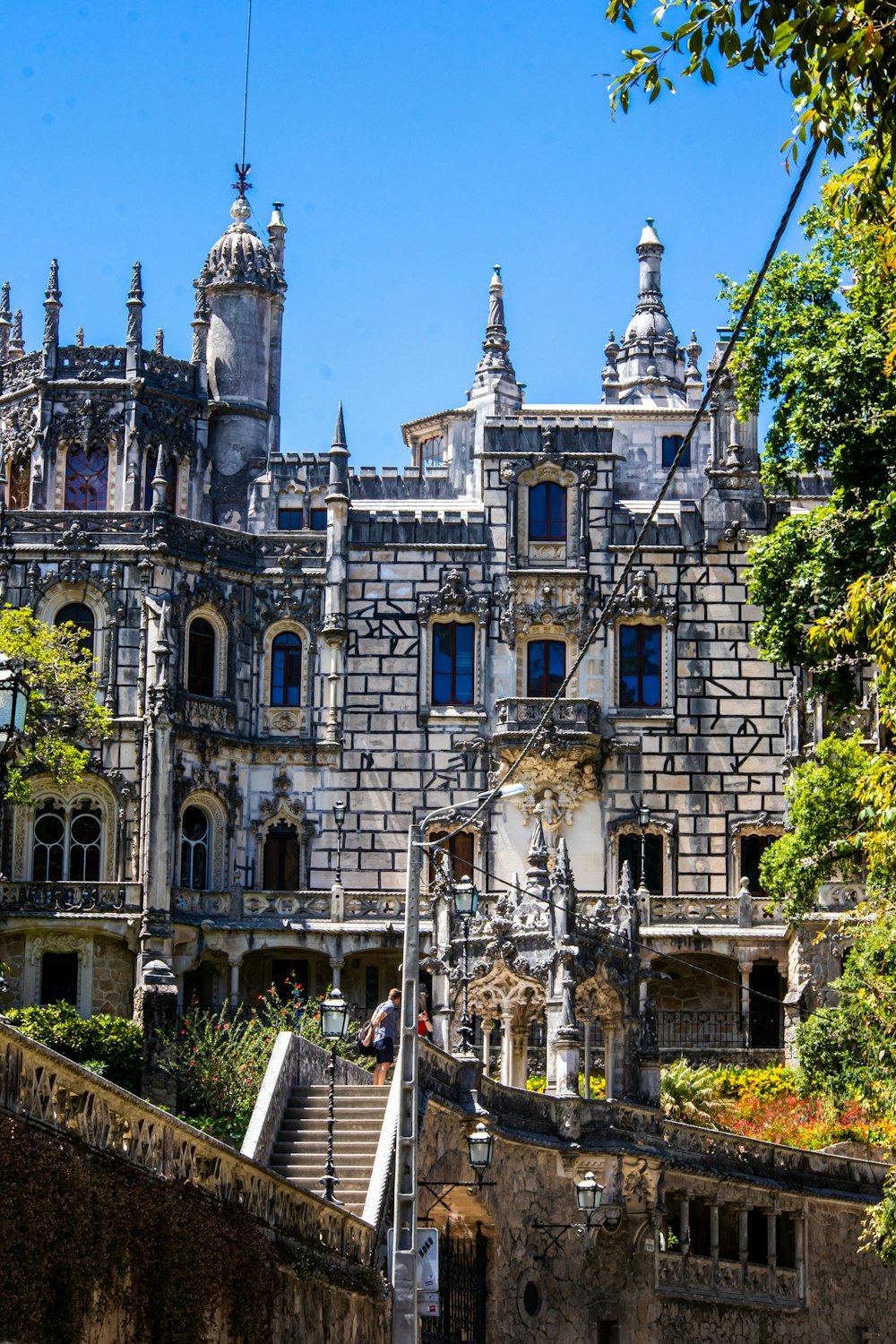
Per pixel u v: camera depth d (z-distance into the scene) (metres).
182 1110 60.19
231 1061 60.28
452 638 80.12
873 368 48.22
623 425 92.06
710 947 74.25
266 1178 34.38
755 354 53.69
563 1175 48.09
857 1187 58.16
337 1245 37.91
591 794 78.50
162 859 73.88
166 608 76.62
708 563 80.06
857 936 57.31
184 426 85.19
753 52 24.73
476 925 51.72
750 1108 63.00
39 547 77.31
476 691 79.56
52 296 84.00
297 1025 62.59
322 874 78.19
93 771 75.06
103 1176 27.33
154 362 84.69
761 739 78.94
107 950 73.19
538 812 77.00
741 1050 68.81
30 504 82.19
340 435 81.69
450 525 80.62
